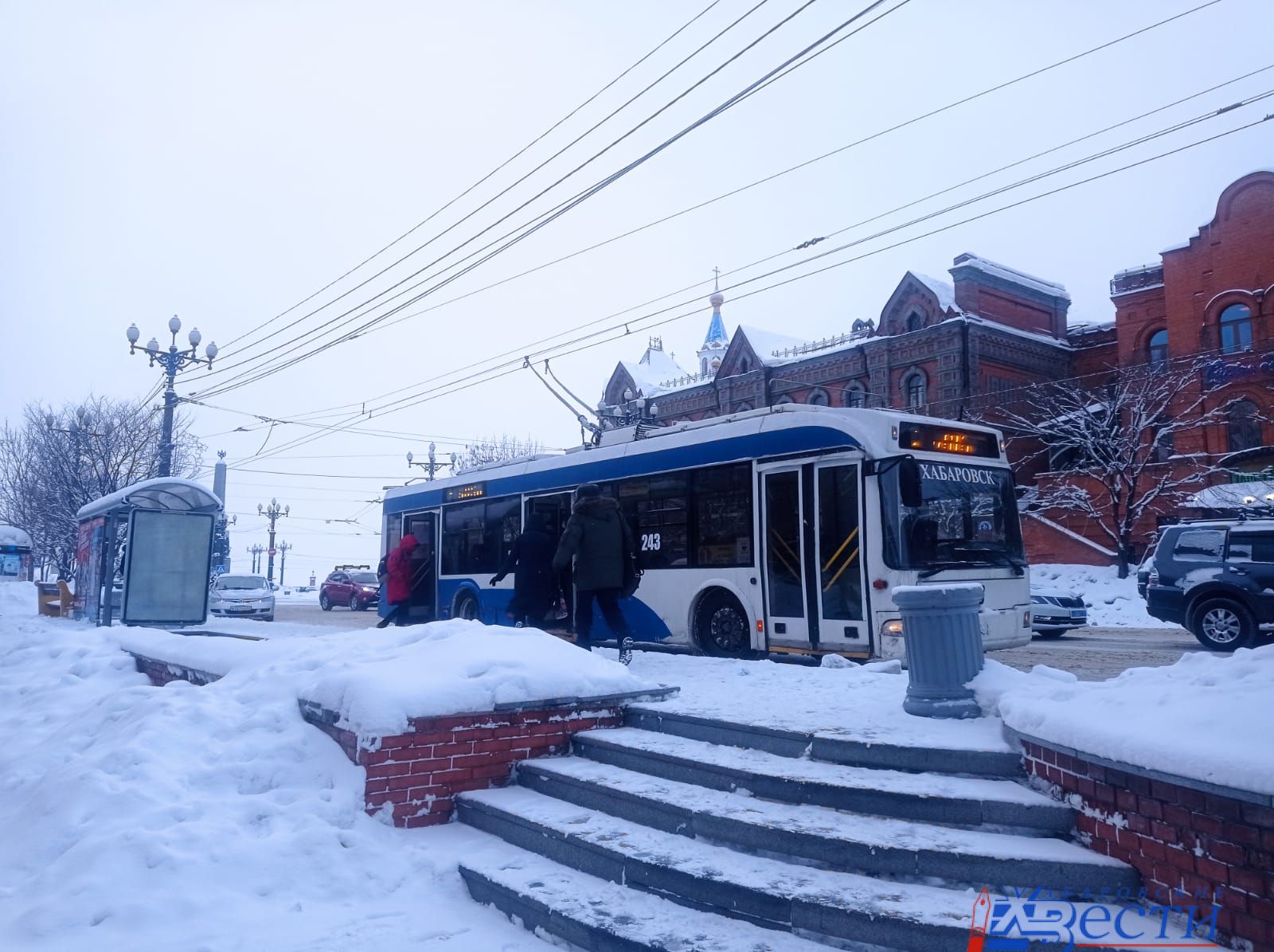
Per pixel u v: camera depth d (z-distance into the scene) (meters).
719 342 65.31
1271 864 3.22
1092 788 4.26
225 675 8.63
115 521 20.50
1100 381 38.38
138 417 42.25
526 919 4.64
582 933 4.26
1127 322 35.41
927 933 3.74
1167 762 3.59
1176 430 30.45
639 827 5.30
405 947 4.42
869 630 10.00
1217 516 26.88
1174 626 21.28
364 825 5.78
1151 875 3.83
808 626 10.62
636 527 13.09
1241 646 13.09
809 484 10.84
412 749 6.12
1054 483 31.84
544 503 14.81
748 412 11.95
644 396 49.34
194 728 6.65
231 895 4.86
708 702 7.05
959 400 35.69
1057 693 5.07
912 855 4.26
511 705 6.51
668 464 12.73
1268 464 28.50
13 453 46.09
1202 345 31.48
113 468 41.22
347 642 8.26
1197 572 13.59
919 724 5.79
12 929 4.54
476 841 5.76
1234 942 3.36
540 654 7.23
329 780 6.14
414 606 17.53
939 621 6.05
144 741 6.33
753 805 5.12
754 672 8.96
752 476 11.50
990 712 5.82
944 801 4.66
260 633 18.20
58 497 41.62
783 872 4.44
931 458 10.49
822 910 3.98
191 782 6.02
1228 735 3.53
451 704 6.30
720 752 5.91
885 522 10.05
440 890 5.16
